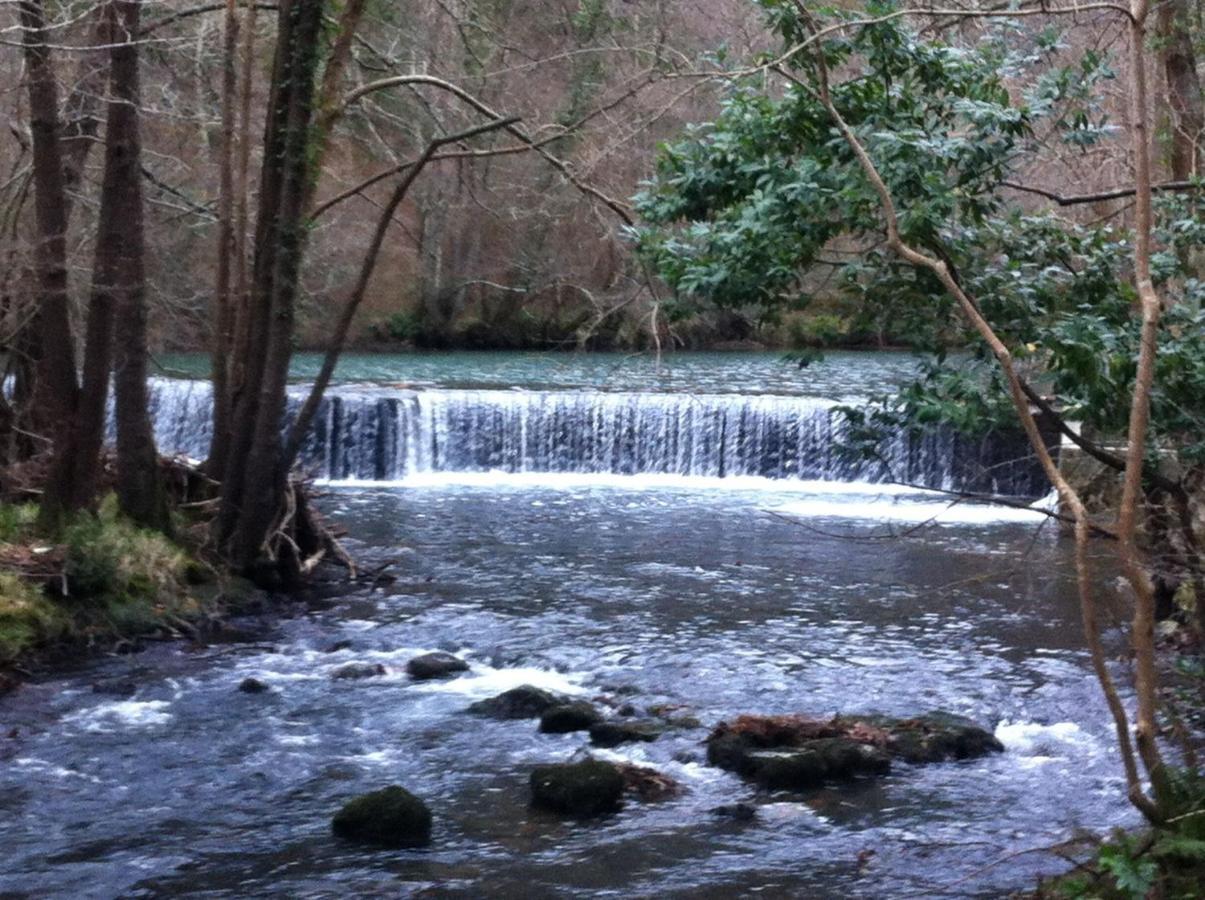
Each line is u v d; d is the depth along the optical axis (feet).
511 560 52.39
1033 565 50.93
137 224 40.81
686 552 54.39
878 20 19.36
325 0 42.42
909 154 21.29
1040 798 27.61
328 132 42.27
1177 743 28.07
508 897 22.77
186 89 55.57
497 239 93.76
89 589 38.55
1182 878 17.44
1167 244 24.99
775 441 73.61
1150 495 26.63
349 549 53.72
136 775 28.55
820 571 50.83
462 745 30.71
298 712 32.96
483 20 51.24
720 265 22.16
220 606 41.70
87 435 40.65
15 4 38.37
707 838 25.36
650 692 35.06
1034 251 23.57
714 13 41.86
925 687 35.76
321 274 91.76
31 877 23.48
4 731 31.04
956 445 66.64
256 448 43.37
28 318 46.50
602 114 43.80
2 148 48.57
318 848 24.88
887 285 22.76
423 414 75.51
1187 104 35.99
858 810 26.89
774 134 22.71
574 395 75.72
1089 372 20.93
